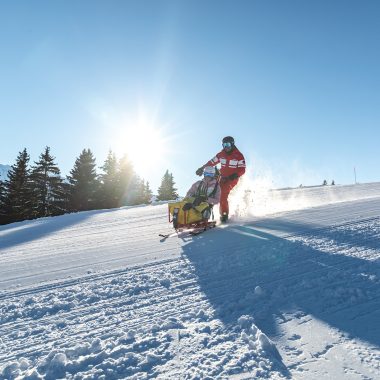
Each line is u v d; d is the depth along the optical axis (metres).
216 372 2.15
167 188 65.38
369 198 11.80
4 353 2.69
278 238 5.98
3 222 39.16
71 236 9.13
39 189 43.69
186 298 3.53
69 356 2.54
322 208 9.62
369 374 2.01
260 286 3.68
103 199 46.56
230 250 5.38
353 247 5.10
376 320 2.66
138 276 4.42
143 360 2.36
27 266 5.72
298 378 2.02
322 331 2.56
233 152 8.08
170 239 6.84
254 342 2.42
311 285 3.58
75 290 4.11
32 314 3.48
